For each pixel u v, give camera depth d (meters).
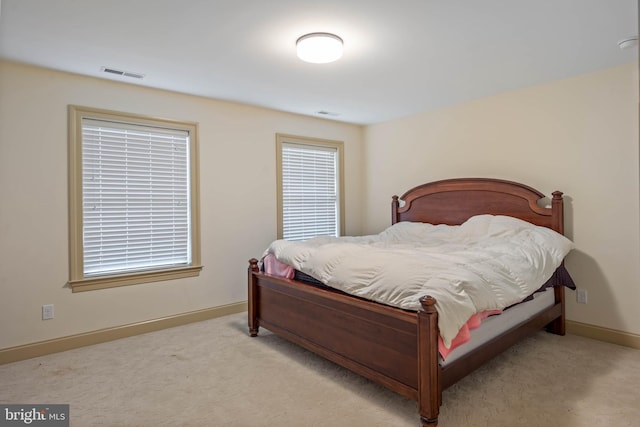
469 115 3.97
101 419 2.03
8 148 2.79
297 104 4.05
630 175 2.94
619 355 2.79
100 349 3.02
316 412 2.08
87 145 3.15
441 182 4.13
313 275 2.67
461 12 2.10
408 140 4.62
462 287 1.99
